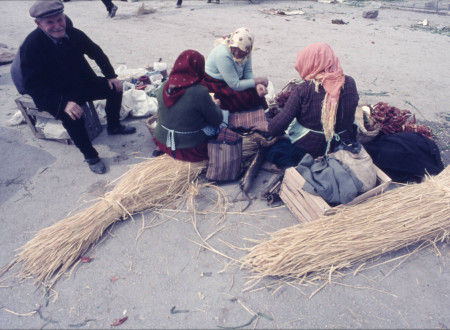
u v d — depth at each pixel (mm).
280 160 3211
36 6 2555
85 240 2539
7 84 5246
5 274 2400
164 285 2316
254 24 8422
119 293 2270
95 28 7980
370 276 2367
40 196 3080
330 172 2535
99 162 3414
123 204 2766
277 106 3758
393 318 2113
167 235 2699
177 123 2928
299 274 2307
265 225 2793
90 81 3420
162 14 9250
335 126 2742
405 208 2578
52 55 2910
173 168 3064
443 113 4492
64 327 2084
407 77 5605
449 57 6500
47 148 3742
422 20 9281
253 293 2262
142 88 4625
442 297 2234
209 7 10070
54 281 2338
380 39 7535
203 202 3023
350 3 11141
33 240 2475
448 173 2881
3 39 7184
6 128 4078
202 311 2154
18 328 2078
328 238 2398
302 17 9266
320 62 2588
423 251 2557
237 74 3447
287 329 2057
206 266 2453
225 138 3031
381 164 3100
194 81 2795
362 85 5293
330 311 2150
